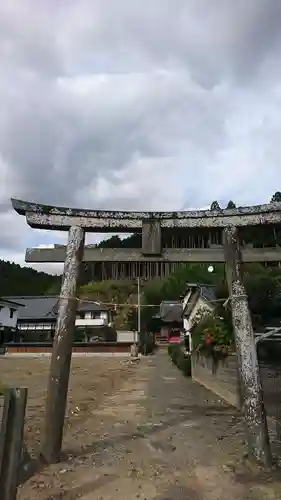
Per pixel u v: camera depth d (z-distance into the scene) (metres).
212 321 11.45
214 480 4.76
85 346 36.06
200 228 6.36
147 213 6.44
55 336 5.91
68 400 11.88
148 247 6.29
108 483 4.68
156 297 47.50
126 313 46.31
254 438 5.31
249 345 5.71
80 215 6.43
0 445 3.31
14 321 45.12
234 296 5.96
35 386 15.81
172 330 47.38
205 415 8.94
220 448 6.18
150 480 4.78
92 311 46.03
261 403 5.46
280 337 8.08
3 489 3.21
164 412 9.45
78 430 7.63
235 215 6.33
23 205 6.29
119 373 20.50
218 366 11.94
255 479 4.75
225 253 6.23
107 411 9.81
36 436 7.10
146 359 30.38
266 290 9.38
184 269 34.44
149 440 6.77
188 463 5.44
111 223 6.39
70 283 6.10
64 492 4.39
